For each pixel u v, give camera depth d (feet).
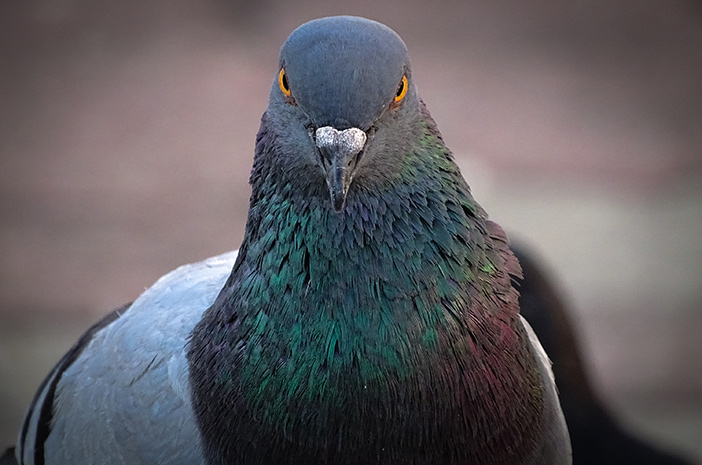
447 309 17.11
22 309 45.27
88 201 52.44
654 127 57.11
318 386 16.89
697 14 69.82
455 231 17.47
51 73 64.75
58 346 43.01
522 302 28.71
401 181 17.31
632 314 43.47
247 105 60.85
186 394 19.30
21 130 59.06
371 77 16.94
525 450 17.97
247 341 17.54
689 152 54.54
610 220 48.39
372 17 69.97
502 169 52.80
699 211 49.08
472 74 62.59
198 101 61.05
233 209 51.65
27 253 48.83
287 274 17.39
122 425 20.63
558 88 61.36
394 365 16.80
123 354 22.26
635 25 68.80
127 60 66.39
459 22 69.41
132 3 73.92
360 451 17.04
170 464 19.02
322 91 16.96
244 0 73.51
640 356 41.65
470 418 17.15
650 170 52.70
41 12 71.97
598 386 33.27
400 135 17.31
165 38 68.80
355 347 16.81
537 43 66.95
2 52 67.00
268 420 17.17
